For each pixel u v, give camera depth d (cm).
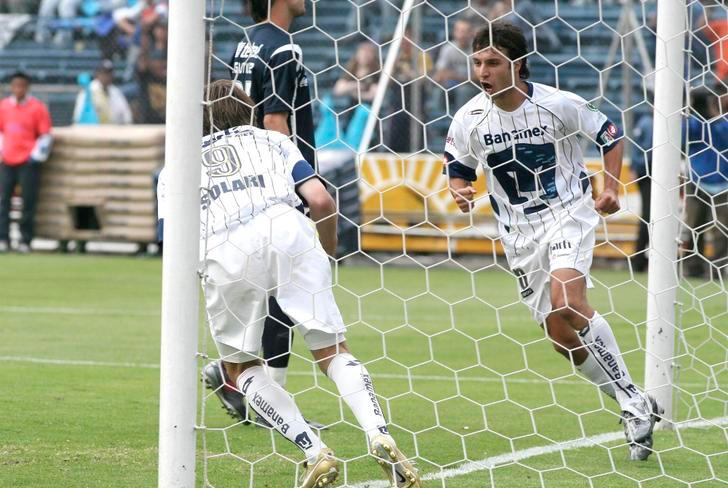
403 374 2592
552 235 1812
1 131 5847
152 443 1775
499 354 2925
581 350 1805
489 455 1758
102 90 6506
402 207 5475
